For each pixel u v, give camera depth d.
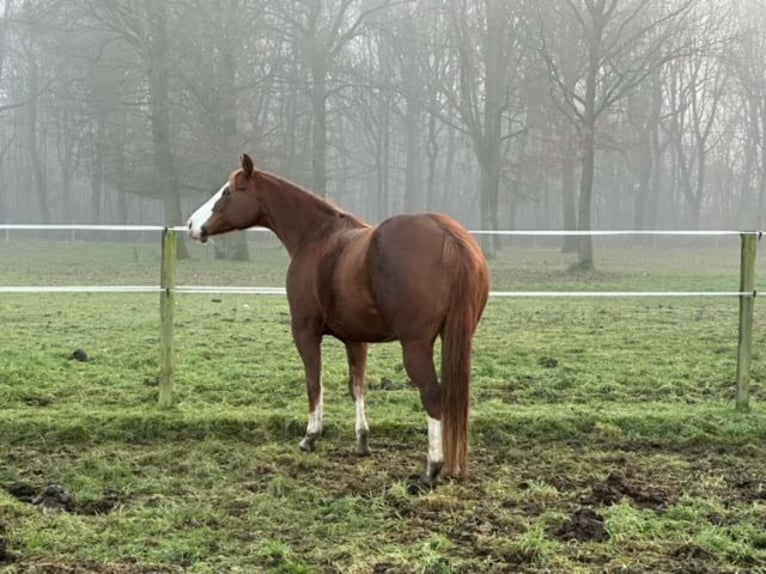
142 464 5.58
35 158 51.16
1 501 4.66
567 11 27.52
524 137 40.28
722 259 30.31
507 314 13.71
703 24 32.56
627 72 23.98
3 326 11.47
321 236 5.66
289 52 36.56
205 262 26.48
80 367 8.49
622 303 15.55
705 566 3.87
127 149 35.09
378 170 49.47
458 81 41.62
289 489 5.01
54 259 26.75
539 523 4.38
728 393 7.67
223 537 4.25
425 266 4.66
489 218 31.67
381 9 31.69
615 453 5.87
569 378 8.18
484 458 5.75
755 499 4.87
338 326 5.35
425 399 4.76
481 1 30.83
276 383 7.85
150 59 27.75
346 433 6.28
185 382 7.83
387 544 4.14
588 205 24.20
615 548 4.08
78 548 4.09
